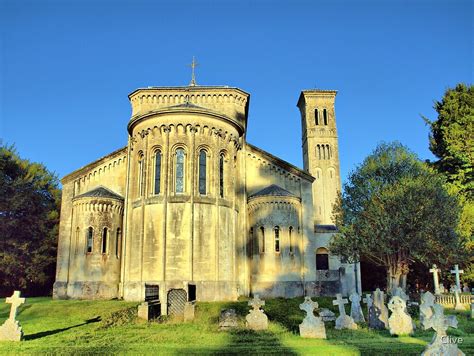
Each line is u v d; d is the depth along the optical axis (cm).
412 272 4928
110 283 3700
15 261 4981
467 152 4838
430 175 3306
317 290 3962
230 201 3603
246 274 3788
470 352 1519
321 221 6662
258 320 2202
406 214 3005
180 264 3238
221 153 3662
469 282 4844
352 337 1958
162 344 1734
